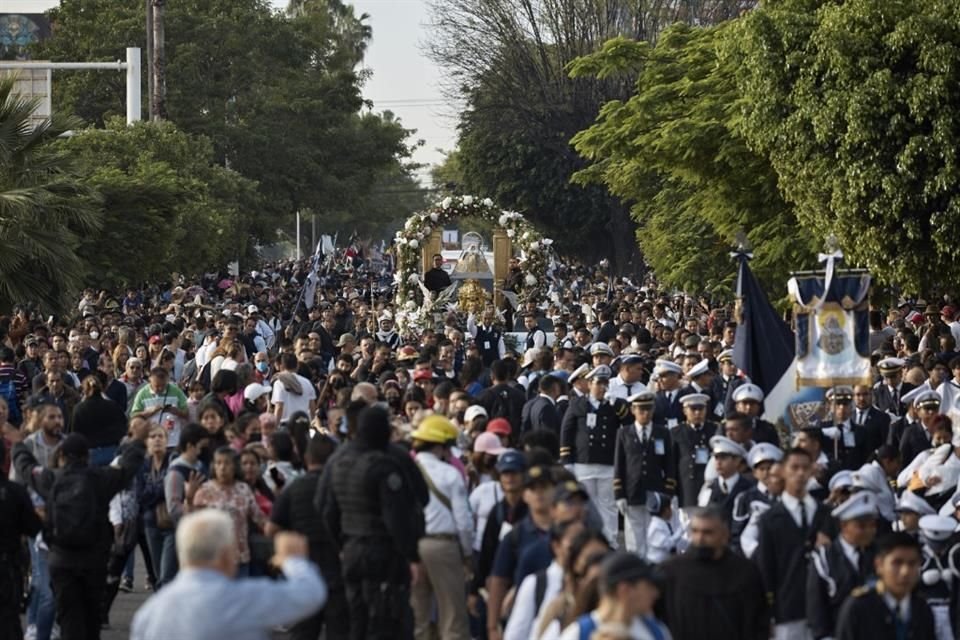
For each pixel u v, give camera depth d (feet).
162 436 121.70
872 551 88.33
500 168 601.62
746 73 221.05
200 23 613.52
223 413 122.72
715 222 262.26
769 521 92.22
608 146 260.62
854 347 132.57
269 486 115.96
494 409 153.99
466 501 103.14
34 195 234.79
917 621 81.15
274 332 305.32
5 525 100.48
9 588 100.83
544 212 608.60
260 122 621.31
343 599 99.71
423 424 103.81
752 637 83.61
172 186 337.31
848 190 205.57
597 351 149.59
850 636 80.53
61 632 105.70
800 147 210.79
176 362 207.92
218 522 64.64
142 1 618.85
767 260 240.73
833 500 103.30
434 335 223.10
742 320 144.87
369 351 198.39
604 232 618.85
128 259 330.75
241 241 499.51
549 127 595.88
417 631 107.04
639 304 317.83
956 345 218.38
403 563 95.40
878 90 200.13
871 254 208.33
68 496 103.71
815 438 111.96
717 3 559.38
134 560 149.79
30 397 154.40
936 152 198.39
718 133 245.45
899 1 202.69
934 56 197.67
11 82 248.11
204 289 453.58
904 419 137.59
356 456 94.73
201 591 63.31
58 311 238.07
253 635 64.13
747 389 127.03
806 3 218.79
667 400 148.87
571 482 81.82
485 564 98.12
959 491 116.88
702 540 83.20
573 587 72.69
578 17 581.12
